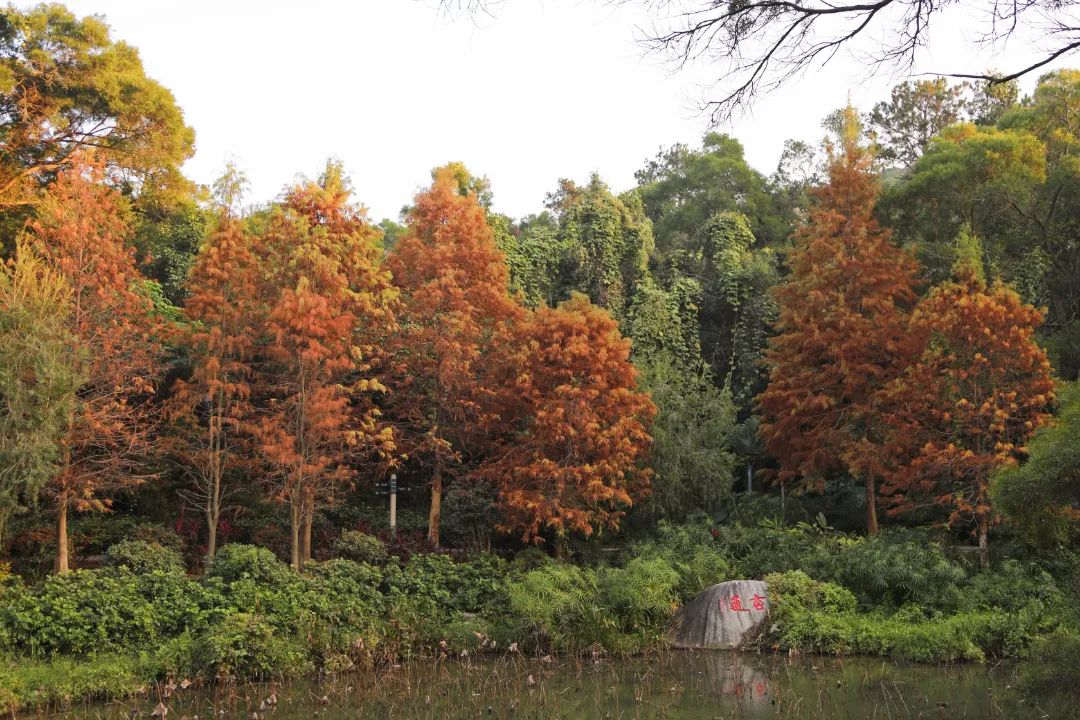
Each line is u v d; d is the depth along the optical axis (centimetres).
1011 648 1485
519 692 1267
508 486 1995
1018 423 1931
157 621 1447
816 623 1620
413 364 2062
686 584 1806
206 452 1855
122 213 2383
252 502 2086
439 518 2095
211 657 1321
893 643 1532
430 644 1598
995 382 1912
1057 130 2700
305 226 1866
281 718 1115
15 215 2370
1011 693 739
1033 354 1886
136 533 1866
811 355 2180
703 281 3127
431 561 1831
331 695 1250
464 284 2073
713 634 1644
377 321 1986
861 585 1780
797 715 1106
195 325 1914
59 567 1659
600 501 2166
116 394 1744
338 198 1994
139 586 1510
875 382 2109
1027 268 2445
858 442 2053
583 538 2152
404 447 2152
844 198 2233
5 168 2369
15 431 1447
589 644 1579
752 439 2586
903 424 1958
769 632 1638
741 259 3148
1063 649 699
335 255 1892
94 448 1833
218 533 1998
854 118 2320
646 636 1625
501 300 2094
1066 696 695
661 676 1379
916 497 2152
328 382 1900
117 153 2569
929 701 1174
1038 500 771
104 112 2519
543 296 2953
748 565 1927
